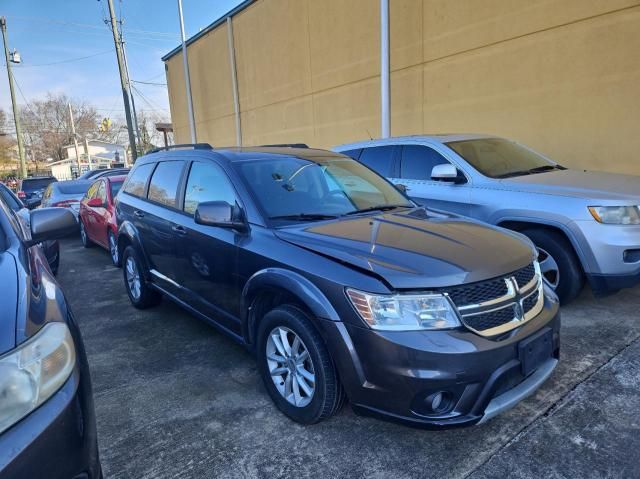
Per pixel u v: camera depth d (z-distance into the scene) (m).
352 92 11.34
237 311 3.20
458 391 2.20
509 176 4.94
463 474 2.32
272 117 14.66
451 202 5.06
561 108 7.21
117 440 2.66
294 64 13.23
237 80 16.17
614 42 6.48
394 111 10.14
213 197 3.56
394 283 2.24
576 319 4.16
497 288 2.38
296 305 2.71
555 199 4.22
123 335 4.27
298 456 2.49
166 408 2.99
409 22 9.49
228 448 2.57
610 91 6.61
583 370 3.27
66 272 7.12
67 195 10.39
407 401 2.21
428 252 2.47
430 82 9.27
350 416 2.85
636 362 3.35
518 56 7.69
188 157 4.05
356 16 10.81
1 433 1.41
